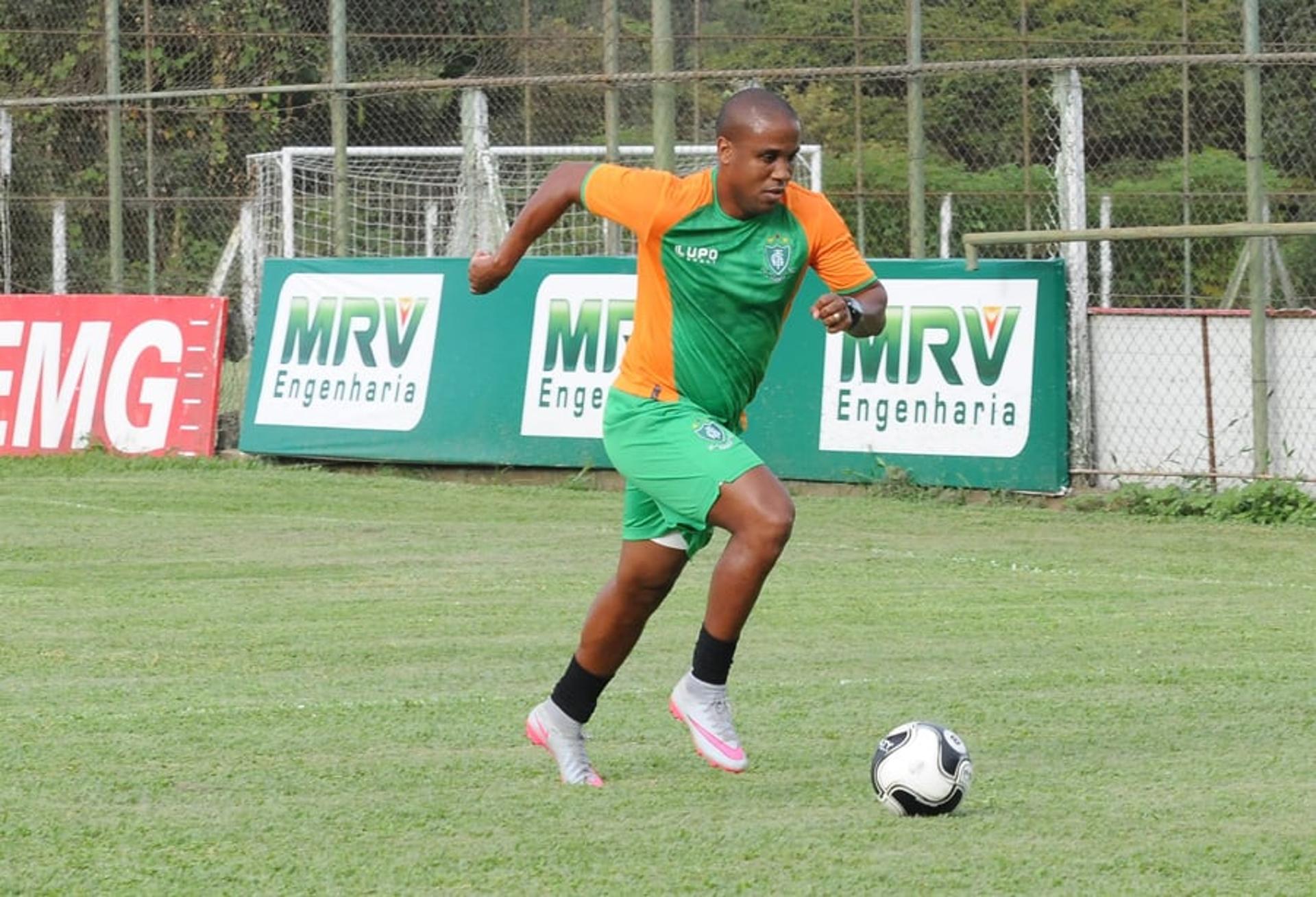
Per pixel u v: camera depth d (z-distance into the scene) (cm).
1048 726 1989
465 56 6581
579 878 1412
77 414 5078
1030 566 3275
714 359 1656
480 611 2786
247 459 4906
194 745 1891
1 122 5909
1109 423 4159
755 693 2170
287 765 1800
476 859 1468
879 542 3572
